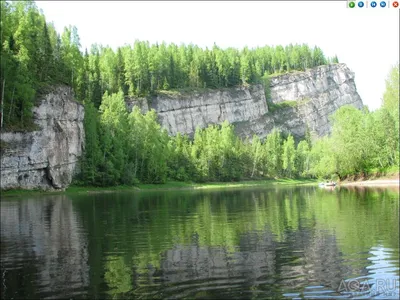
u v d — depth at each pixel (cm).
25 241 2873
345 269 2027
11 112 8369
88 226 3572
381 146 9962
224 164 14975
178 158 13875
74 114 10350
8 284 1875
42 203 6050
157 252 2478
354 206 4700
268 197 6888
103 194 8606
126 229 3375
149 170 12131
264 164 16562
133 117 12850
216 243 2723
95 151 10719
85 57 16938
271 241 2739
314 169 11250
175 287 1798
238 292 1725
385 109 10044
